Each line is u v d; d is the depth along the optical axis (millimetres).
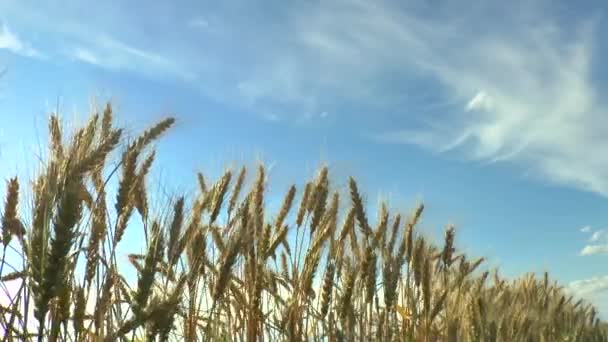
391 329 771
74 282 465
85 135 480
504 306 1092
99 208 494
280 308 681
